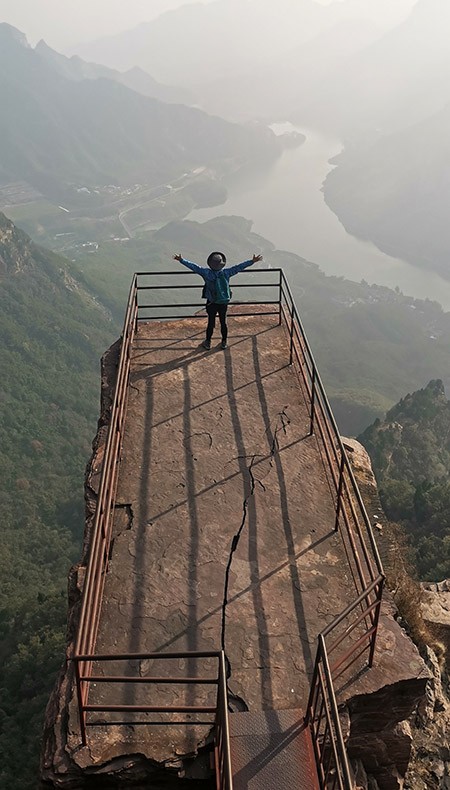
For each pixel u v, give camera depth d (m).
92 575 5.67
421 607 11.50
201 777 4.95
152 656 4.58
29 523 105.56
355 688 5.62
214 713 5.27
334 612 6.28
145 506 7.50
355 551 6.74
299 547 7.02
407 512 54.19
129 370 10.12
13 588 79.69
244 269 10.42
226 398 9.52
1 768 37.22
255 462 8.25
